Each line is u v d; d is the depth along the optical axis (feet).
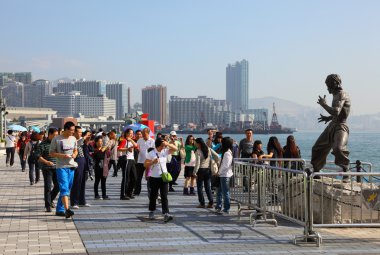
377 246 29.71
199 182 46.01
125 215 41.45
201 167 45.73
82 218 39.78
